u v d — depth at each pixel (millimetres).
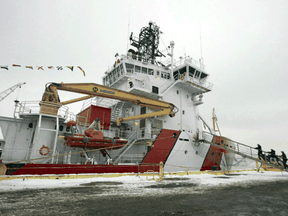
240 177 14398
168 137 16188
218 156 19016
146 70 22766
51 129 12039
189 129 21547
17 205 4785
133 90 18297
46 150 11891
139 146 17438
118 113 19906
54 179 9875
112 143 13391
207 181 11117
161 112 17109
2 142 12352
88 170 11688
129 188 7895
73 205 4930
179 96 22047
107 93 14961
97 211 4469
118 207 4883
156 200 5801
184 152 16781
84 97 17078
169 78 23891
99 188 7691
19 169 9945
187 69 21797
